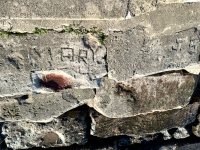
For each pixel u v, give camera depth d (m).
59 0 0.47
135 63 0.58
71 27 0.52
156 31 0.55
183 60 0.61
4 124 0.72
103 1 0.48
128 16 0.50
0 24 0.50
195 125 0.82
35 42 0.53
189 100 0.73
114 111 0.69
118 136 0.79
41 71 0.56
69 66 0.56
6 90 0.57
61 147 0.77
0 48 0.53
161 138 0.83
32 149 0.77
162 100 0.71
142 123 0.75
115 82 0.64
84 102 0.66
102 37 0.54
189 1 0.52
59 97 0.64
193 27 0.57
